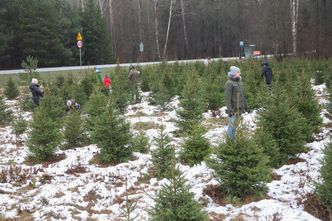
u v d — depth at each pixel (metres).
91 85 22.16
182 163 9.86
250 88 18.05
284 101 9.63
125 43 71.31
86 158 10.92
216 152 7.66
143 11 70.38
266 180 7.39
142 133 12.07
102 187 8.52
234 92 9.54
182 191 6.02
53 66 50.41
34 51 47.03
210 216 6.73
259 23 57.31
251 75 19.91
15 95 25.44
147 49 69.75
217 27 76.12
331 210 6.50
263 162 7.43
